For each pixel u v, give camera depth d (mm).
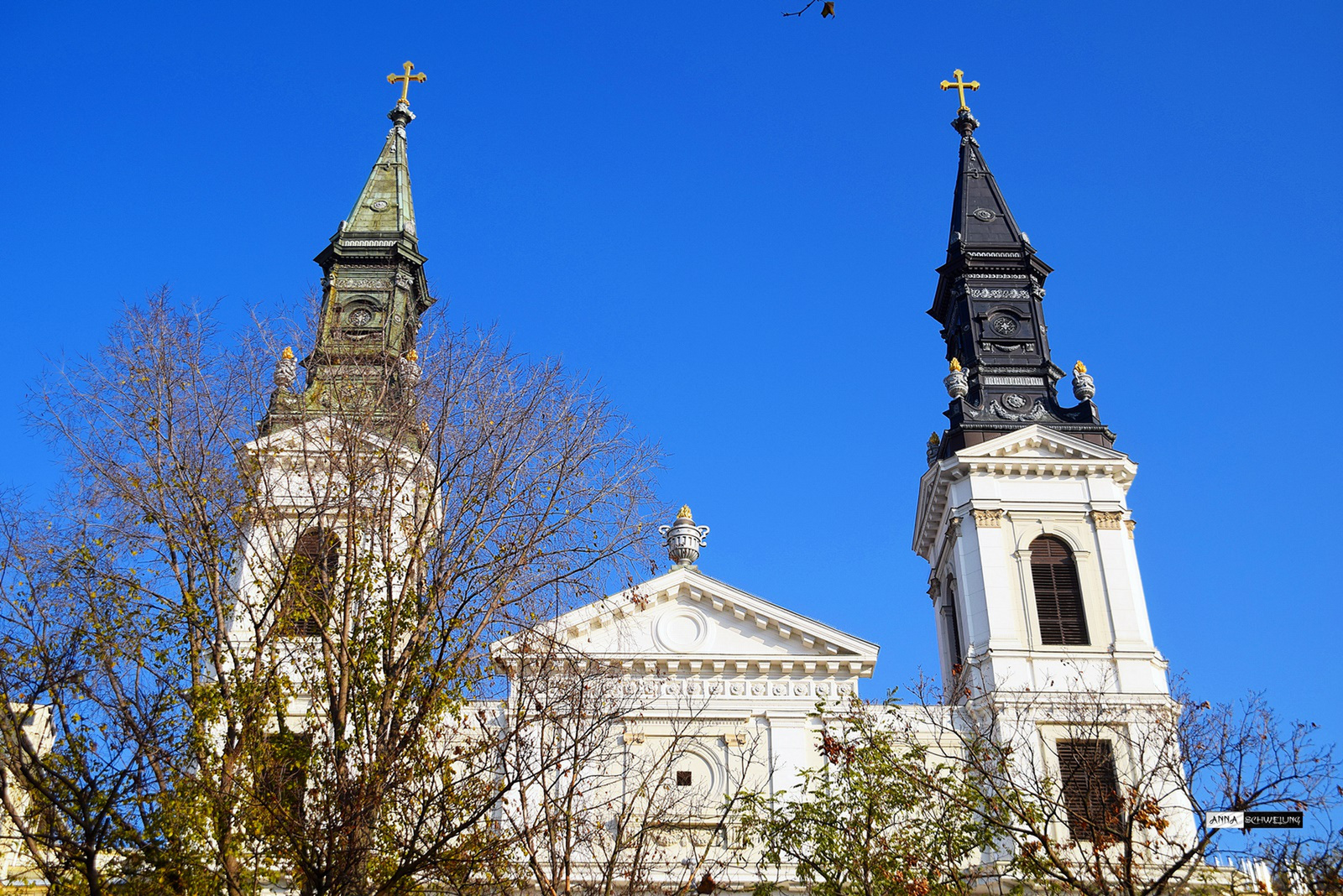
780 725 45688
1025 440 52906
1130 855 31844
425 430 32500
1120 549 51219
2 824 28547
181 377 31672
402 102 65125
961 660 51250
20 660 27328
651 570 32312
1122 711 47031
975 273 58969
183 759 27703
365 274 57062
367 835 27297
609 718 33844
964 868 42250
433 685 29438
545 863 39656
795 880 41688
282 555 32062
